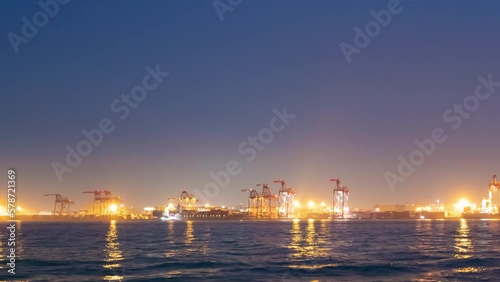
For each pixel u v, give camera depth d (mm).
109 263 71062
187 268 65625
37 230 199125
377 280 55094
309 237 136125
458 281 53812
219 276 58531
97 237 141250
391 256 79812
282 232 168375
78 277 57844
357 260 74062
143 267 66500
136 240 125875
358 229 193000
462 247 97625
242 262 71938
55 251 91562
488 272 59938
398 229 190375
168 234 158375
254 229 197375
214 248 98188
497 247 97250
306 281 54906
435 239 124188
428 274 58812
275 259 76000
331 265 67500
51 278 57094
